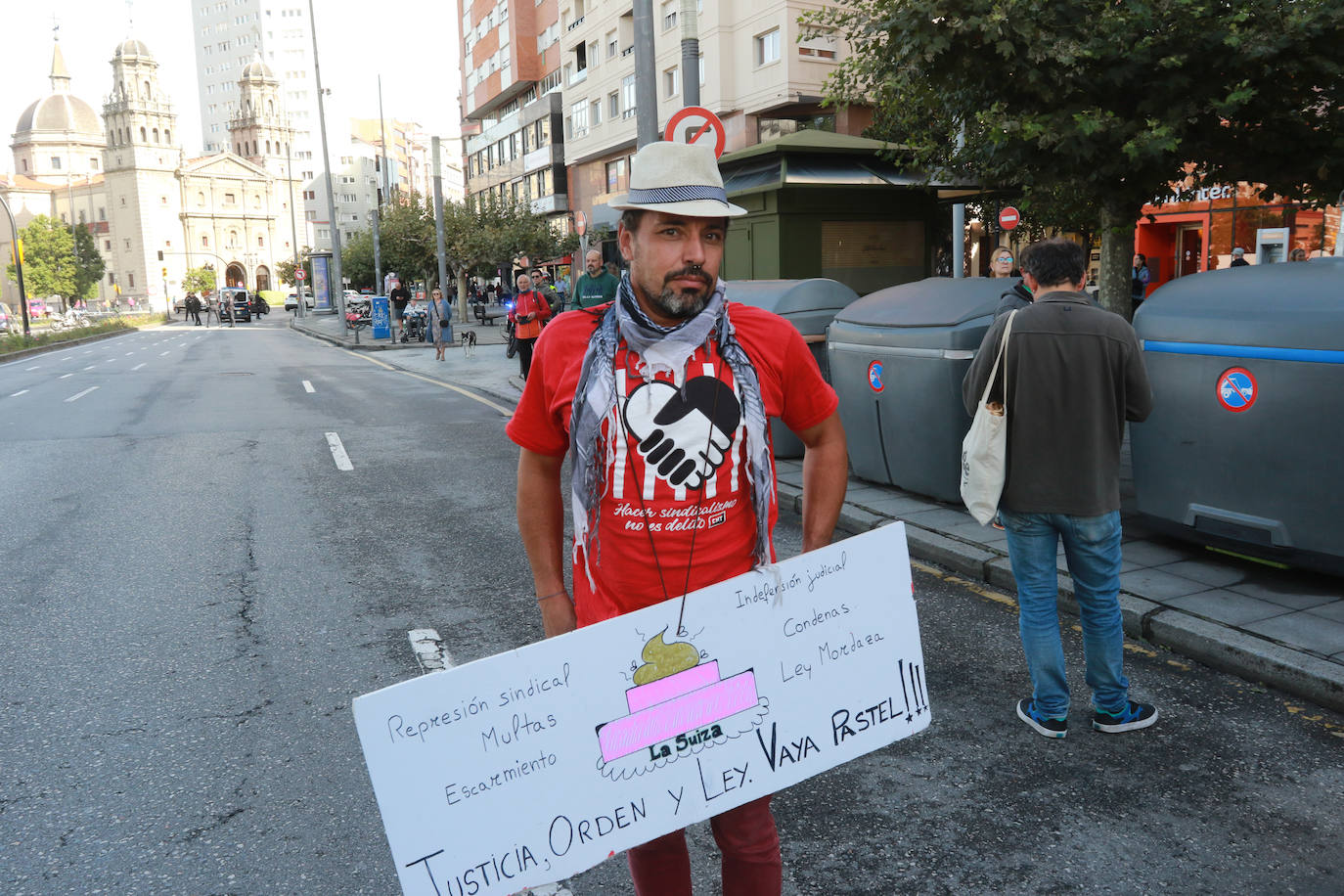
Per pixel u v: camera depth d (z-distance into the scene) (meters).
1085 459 3.22
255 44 143.75
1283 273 4.52
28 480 8.58
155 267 117.19
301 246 135.00
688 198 1.62
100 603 5.15
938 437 6.16
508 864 1.67
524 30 46.59
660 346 1.68
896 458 6.58
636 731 1.73
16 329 51.41
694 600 1.73
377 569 5.70
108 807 3.06
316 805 3.07
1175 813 2.93
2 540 6.52
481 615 4.88
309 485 8.16
